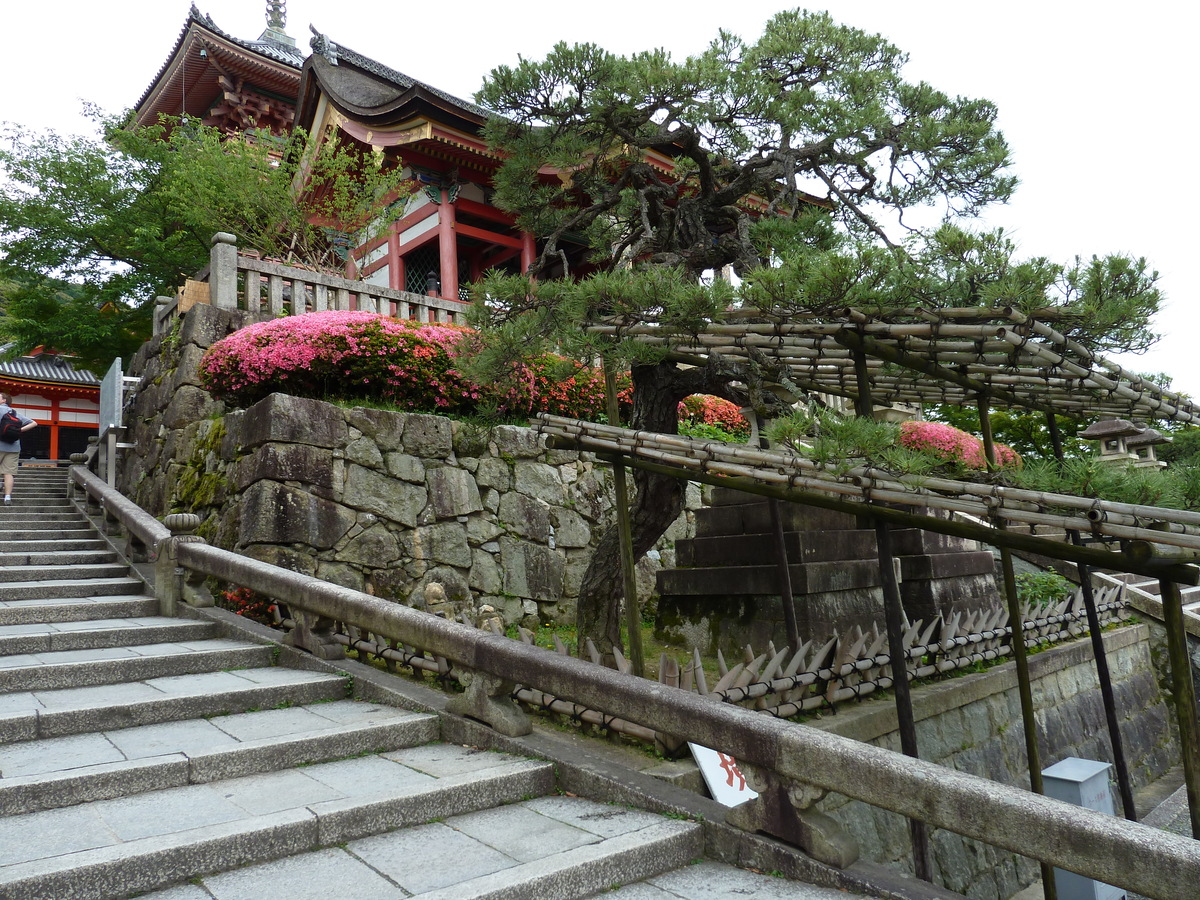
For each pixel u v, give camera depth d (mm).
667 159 10469
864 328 3377
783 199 5102
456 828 3166
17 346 16891
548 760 3758
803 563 6285
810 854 2955
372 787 3348
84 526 8984
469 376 4918
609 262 6172
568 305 4172
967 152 5164
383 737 3982
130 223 15781
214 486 7305
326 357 7375
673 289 3725
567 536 8164
